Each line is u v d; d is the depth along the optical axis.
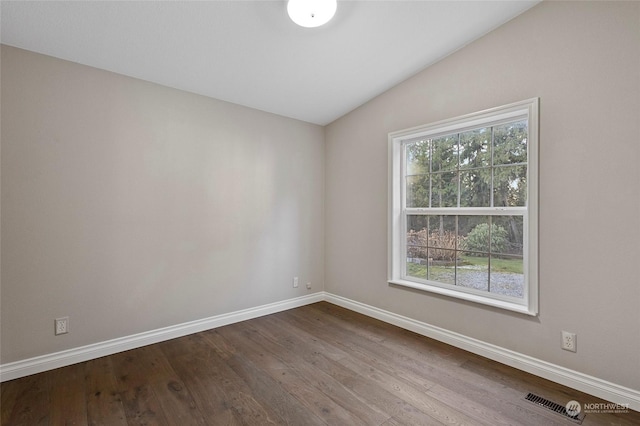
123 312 2.60
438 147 2.92
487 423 1.75
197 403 1.92
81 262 2.40
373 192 3.39
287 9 2.00
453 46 2.61
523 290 2.37
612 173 1.92
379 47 2.54
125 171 2.59
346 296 3.74
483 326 2.52
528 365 2.26
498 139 2.51
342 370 2.31
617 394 1.90
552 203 2.14
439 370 2.31
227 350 2.63
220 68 2.63
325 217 4.01
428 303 2.90
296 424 1.74
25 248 2.19
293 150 3.73
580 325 2.04
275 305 3.58
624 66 1.87
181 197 2.89
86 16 1.95
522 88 2.28
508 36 2.35
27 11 1.87
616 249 1.91
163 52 2.35
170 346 2.70
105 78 2.50
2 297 2.12
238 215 3.27
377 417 1.80
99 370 2.29
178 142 2.87
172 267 2.85
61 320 2.33
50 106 2.27
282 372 2.28
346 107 3.54
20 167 2.16
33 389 2.04
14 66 2.14
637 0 1.83
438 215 2.92
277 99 3.23
